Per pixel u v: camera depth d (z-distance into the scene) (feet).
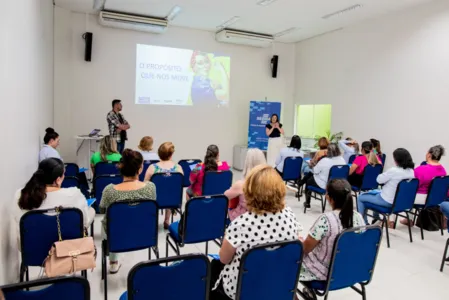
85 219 7.84
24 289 4.29
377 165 15.65
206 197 8.75
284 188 5.64
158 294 4.87
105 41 23.22
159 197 11.74
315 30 25.20
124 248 8.32
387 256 11.18
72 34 22.27
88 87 23.06
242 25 24.30
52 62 21.18
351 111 23.79
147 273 4.69
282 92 29.96
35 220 6.86
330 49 25.67
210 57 26.71
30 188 7.07
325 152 17.22
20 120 9.13
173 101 25.68
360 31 22.84
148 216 8.35
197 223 8.89
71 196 7.45
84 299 4.36
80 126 23.08
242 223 5.52
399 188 11.56
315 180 15.61
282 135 25.16
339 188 6.57
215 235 9.29
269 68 29.19
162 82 25.17
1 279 6.73
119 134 20.90
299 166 17.95
